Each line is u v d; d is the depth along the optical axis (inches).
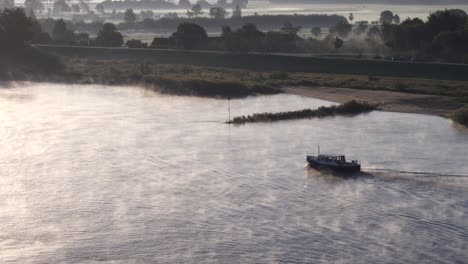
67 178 4340.6
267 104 6953.7
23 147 5068.9
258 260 3223.4
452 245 3344.0
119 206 3863.2
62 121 5959.6
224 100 7209.6
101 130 5615.2
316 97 7322.8
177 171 4475.9
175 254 3292.3
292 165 4594.0
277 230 3528.5
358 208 3799.2
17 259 3255.4
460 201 3873.0
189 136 5418.3
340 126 5777.6
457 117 5944.9
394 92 7475.4
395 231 3496.6
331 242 3385.8
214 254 3287.4
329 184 4190.5
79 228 3577.8
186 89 7618.1
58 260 3245.6
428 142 5182.1
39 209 3823.8
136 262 3223.4
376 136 5388.8
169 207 3841.0
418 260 3203.7
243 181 4266.7
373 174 4357.8
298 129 5664.4
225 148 5036.9
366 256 3245.6
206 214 3740.2
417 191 4042.8
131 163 4658.0
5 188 4151.1
